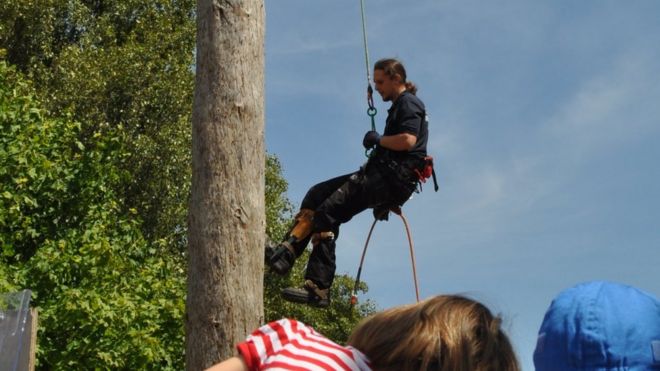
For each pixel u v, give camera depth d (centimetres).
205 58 571
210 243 544
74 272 1673
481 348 206
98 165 1880
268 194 2691
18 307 988
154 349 1575
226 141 557
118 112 2477
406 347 208
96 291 1638
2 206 1717
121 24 2753
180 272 2288
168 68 2597
